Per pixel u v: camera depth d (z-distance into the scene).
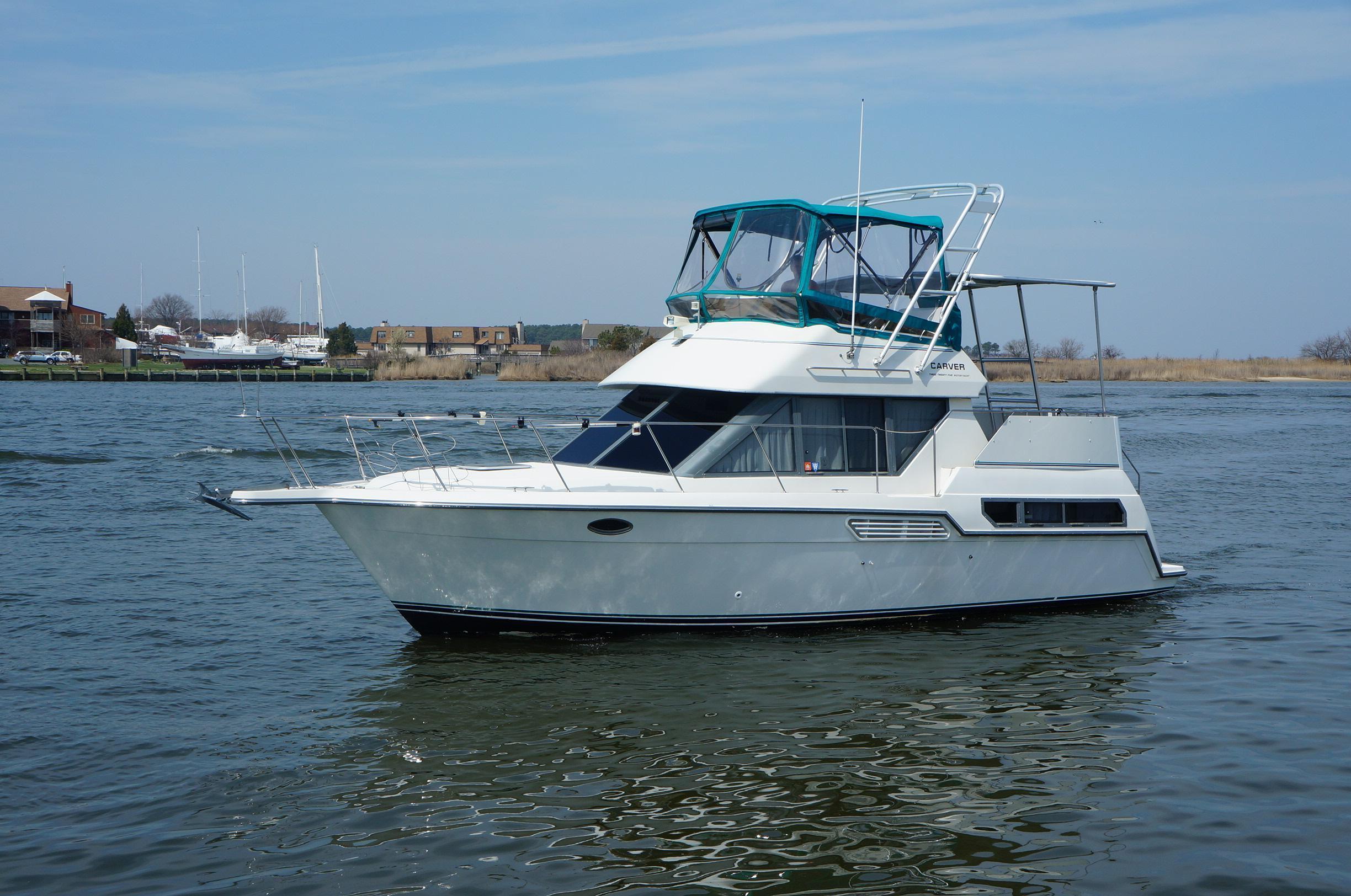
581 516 8.55
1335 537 15.02
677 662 8.76
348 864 5.48
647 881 5.32
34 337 99.12
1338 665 8.96
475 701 7.89
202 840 5.74
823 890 5.25
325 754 6.92
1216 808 6.17
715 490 9.04
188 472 20.66
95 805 6.16
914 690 8.20
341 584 11.71
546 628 9.13
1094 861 5.54
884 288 9.89
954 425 10.03
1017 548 10.03
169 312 153.50
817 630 9.58
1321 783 6.51
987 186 10.01
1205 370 94.75
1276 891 5.24
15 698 7.94
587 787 6.43
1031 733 7.35
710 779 6.54
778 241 9.71
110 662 8.88
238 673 8.61
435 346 144.75
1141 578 10.88
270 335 122.25
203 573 12.17
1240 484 20.75
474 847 5.66
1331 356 109.75
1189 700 8.08
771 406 9.30
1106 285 10.88
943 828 5.92
